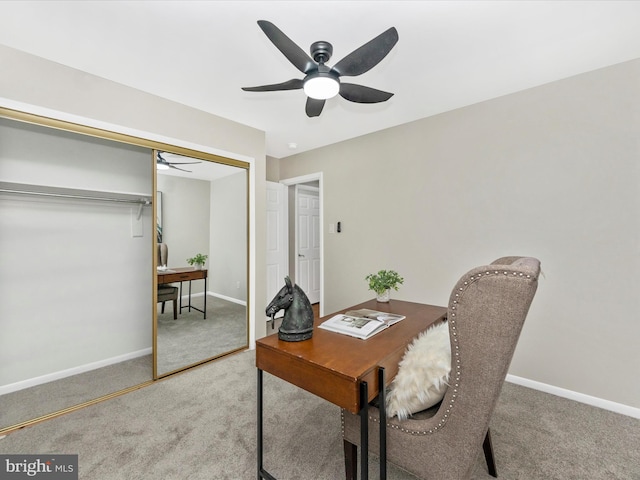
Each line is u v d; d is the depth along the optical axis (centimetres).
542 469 158
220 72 222
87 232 279
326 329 157
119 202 299
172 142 268
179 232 287
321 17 165
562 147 234
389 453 122
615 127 214
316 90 168
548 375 239
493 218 266
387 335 149
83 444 178
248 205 333
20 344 243
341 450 173
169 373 270
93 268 282
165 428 193
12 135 240
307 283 521
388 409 124
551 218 239
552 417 205
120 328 299
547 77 231
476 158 275
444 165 295
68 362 267
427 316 184
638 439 182
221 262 314
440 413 110
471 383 101
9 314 238
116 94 235
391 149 334
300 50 149
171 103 267
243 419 203
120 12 162
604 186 218
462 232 284
